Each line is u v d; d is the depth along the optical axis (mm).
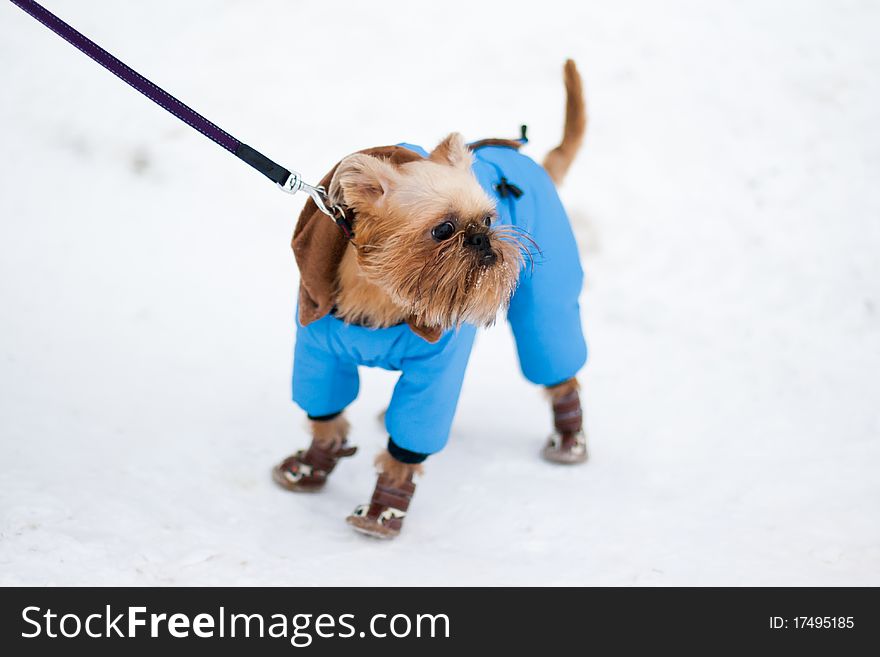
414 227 3051
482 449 4621
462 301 3105
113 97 6848
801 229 6473
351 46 7496
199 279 5859
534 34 7664
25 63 7016
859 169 6859
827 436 4773
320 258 3279
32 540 3346
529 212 3943
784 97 7340
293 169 6613
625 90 7332
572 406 4480
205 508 3818
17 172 6383
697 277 6184
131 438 4301
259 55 7344
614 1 7953
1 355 4859
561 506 4078
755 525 3941
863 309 5910
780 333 5773
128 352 5105
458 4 7859
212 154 6652
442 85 7297
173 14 7543
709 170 6832
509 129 7020
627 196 6605
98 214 6203
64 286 5574
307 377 3725
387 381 5184
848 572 3568
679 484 4320
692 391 5262
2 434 4125
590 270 6215
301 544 3652
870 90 7383
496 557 3672
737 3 7988
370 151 3289
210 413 4656
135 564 3326
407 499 3768
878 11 7945
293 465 4086
